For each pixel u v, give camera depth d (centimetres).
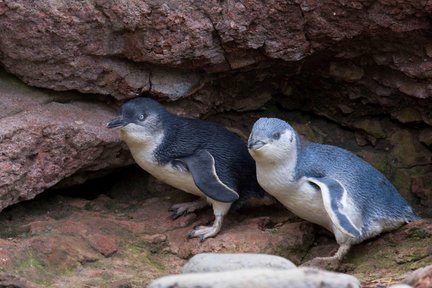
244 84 1243
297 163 1075
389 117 1269
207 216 1175
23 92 1164
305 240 1127
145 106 1123
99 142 1153
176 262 1083
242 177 1154
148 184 1257
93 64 1153
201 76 1205
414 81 1181
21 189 1101
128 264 1056
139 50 1141
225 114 1284
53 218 1138
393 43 1150
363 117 1279
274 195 1102
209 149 1140
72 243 1056
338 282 797
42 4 1105
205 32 1134
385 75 1201
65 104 1178
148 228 1138
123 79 1170
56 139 1122
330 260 1058
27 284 949
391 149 1274
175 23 1122
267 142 1050
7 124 1098
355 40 1158
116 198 1248
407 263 1052
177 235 1128
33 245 1027
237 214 1189
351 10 1113
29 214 1139
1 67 1167
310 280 793
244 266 889
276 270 816
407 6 1094
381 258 1071
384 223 1092
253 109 1281
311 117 1297
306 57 1185
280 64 1202
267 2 1123
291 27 1144
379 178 1106
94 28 1127
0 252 998
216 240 1102
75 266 1027
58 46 1130
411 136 1267
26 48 1129
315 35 1149
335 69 1216
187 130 1145
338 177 1073
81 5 1111
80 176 1194
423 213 1229
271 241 1102
